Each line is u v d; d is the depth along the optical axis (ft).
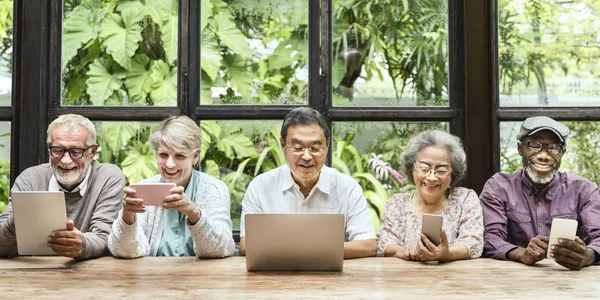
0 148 9.16
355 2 9.36
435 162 7.80
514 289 5.32
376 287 5.38
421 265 6.75
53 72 9.20
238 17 9.43
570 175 8.34
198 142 7.77
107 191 7.95
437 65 9.31
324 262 6.20
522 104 9.27
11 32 9.27
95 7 9.43
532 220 8.22
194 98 9.25
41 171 8.08
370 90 9.32
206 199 7.73
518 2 9.32
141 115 9.21
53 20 9.20
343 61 9.34
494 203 8.20
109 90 9.32
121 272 6.13
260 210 7.88
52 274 6.02
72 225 6.66
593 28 9.33
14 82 9.16
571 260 6.51
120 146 9.26
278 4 9.37
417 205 8.25
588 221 7.92
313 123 7.34
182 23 9.23
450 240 7.89
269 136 9.30
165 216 7.88
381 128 9.27
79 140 7.65
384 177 9.25
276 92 9.34
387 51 9.40
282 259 6.17
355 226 7.72
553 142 8.02
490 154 9.02
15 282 5.58
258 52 9.41
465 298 4.92
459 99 9.19
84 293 5.08
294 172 7.47
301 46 9.34
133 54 9.42
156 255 7.74
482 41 9.05
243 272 6.15
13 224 7.04
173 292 5.13
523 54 9.29
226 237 7.27
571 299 4.90
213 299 4.85
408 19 9.41
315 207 7.84
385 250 7.82
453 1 9.25
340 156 9.22
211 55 9.34
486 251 7.82
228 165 9.27
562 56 9.31
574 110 9.14
